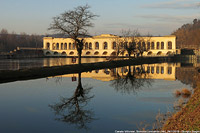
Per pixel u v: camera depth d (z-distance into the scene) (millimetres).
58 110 24438
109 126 19375
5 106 26031
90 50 178125
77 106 25969
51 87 38219
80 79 48812
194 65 90812
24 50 168125
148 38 151875
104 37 173375
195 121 16875
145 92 33688
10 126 19484
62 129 18812
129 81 46062
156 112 22906
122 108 24844
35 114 23047
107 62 81375
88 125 19547
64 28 57500
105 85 40844
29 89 36188
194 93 29188
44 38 186750
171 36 158375
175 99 28250
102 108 25031
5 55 142625
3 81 43438
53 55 185000
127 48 104312
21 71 50219
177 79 48438
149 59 109875
